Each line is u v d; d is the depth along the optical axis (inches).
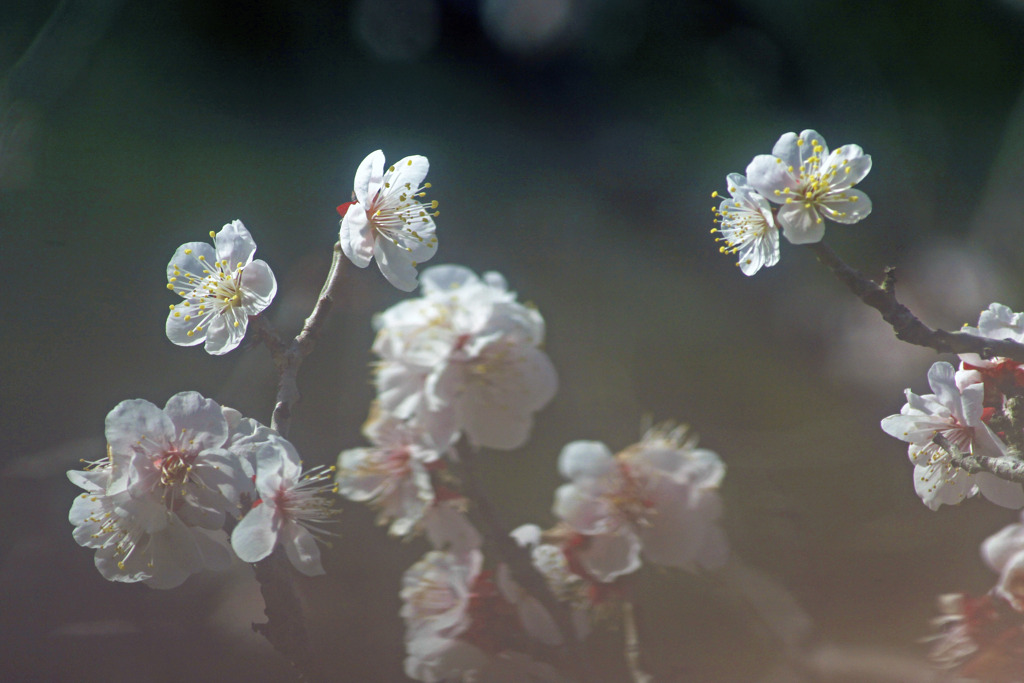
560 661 28.3
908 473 42.9
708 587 31.1
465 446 28.3
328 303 28.1
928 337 27.5
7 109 70.3
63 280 58.7
